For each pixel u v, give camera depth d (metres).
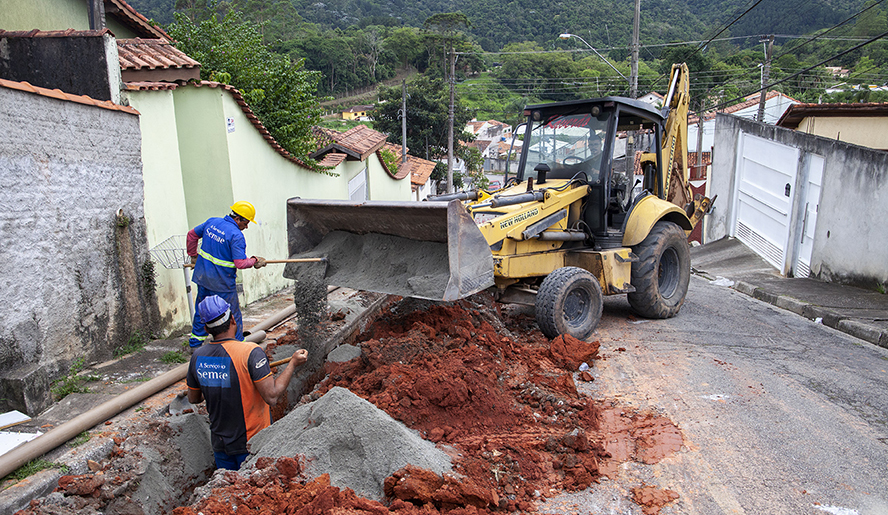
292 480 3.02
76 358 4.77
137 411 4.21
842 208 9.44
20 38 5.44
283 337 5.89
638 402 4.66
